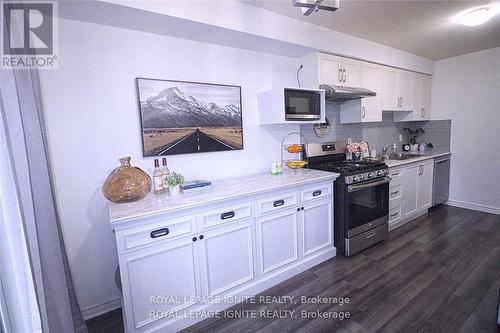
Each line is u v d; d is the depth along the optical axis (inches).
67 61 65.0
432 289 77.8
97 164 70.5
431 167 144.0
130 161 73.7
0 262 37.4
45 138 56.9
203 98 86.0
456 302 71.5
